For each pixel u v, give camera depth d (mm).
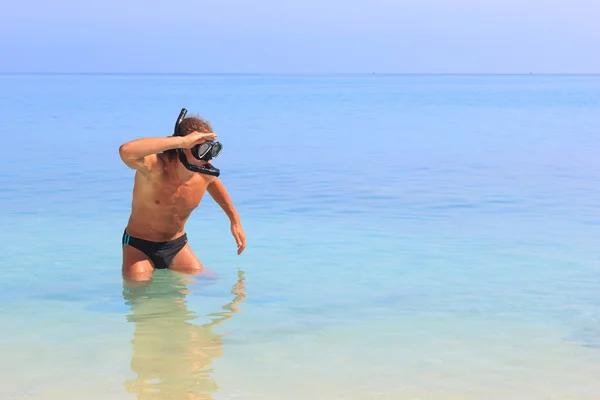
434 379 4363
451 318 5523
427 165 15625
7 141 20391
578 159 16641
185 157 6129
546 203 10789
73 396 4086
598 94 72750
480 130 25562
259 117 33406
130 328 5266
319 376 4395
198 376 4387
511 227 8984
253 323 5391
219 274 6754
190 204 6461
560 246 7934
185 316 5547
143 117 31203
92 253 7551
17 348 4848
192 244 7988
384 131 25125
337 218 9570
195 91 85375
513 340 5039
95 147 18906
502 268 7016
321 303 5902
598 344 4965
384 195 11492
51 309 5703
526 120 30969
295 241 8164
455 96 68375
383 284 6461
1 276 6656
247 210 10133
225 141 21266
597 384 4297
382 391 4168
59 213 9789
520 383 4305
